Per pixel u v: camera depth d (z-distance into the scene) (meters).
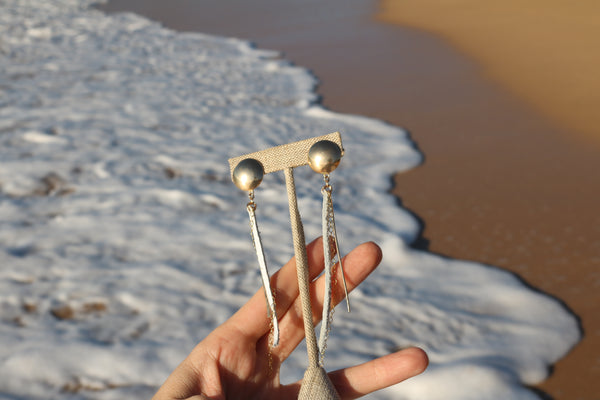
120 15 4.16
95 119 1.69
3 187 1.21
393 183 1.24
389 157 1.39
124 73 2.32
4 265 0.92
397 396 0.66
